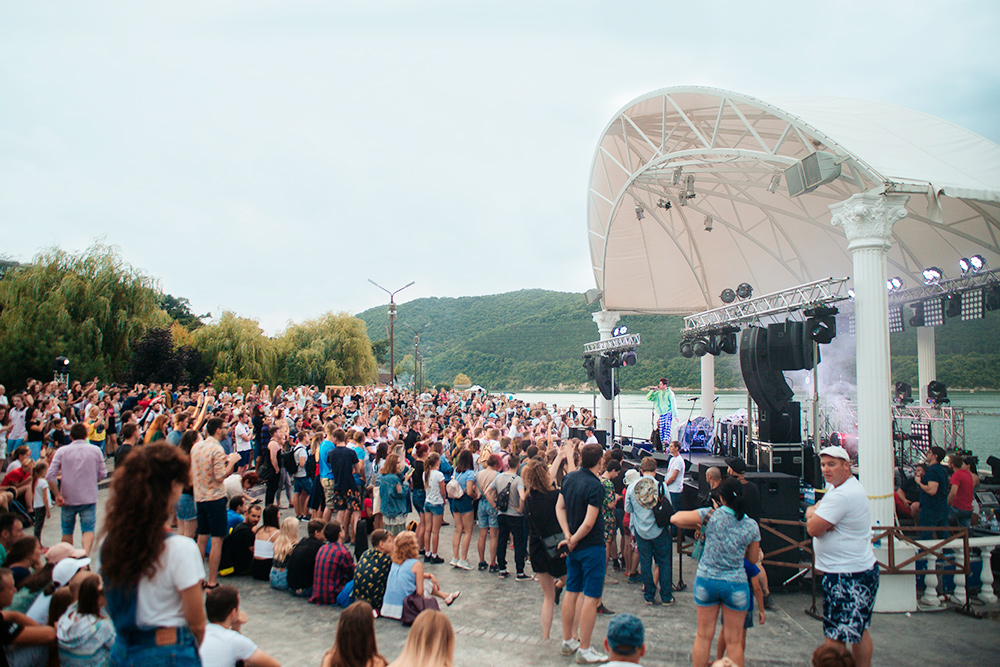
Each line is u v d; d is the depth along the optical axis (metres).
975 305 13.13
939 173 8.42
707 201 18.41
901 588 7.24
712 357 19.89
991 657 5.83
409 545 6.42
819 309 9.05
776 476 8.11
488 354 104.38
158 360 29.50
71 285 27.69
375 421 16.39
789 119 9.51
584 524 5.40
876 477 7.63
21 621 4.00
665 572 7.14
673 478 9.11
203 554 7.20
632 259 20.73
